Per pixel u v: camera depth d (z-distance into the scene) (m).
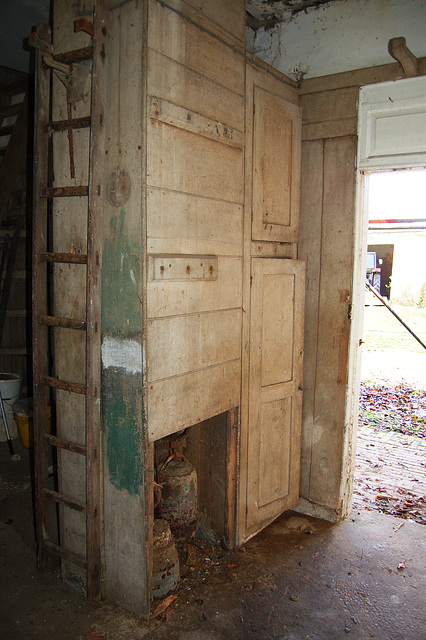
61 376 2.40
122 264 2.11
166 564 2.38
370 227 14.46
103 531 2.36
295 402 3.18
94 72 2.03
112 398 2.22
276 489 3.14
